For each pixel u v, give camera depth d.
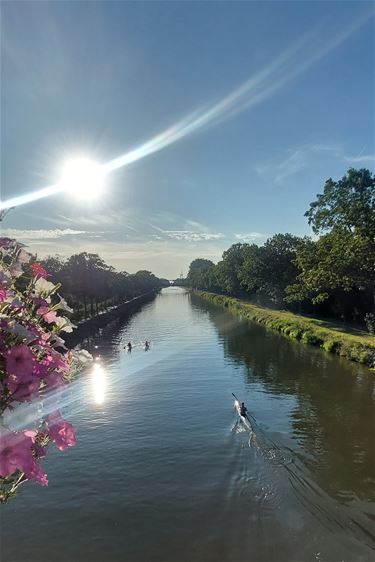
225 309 87.44
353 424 19.42
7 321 2.52
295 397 23.83
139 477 14.91
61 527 12.05
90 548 11.18
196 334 51.50
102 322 64.38
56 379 2.83
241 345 41.84
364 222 31.42
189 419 20.75
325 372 29.02
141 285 173.75
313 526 11.86
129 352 40.38
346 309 48.62
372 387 24.97
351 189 32.03
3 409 2.51
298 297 52.03
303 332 42.69
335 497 13.37
